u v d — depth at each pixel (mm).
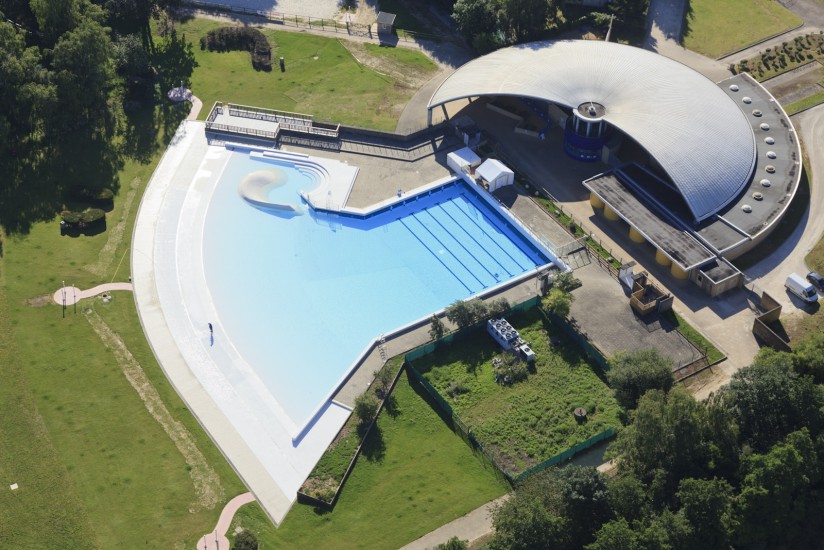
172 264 152375
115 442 126750
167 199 162875
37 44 183250
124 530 117250
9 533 117125
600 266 147875
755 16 196750
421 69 186625
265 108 178750
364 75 185625
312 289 148750
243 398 133500
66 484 121750
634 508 110750
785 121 165875
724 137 156000
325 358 138750
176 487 122062
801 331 137250
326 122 174625
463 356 136875
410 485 121938
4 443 126188
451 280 149500
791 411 120188
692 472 115188
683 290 144000
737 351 135500
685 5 199250
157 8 196375
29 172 164375
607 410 128625
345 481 122562
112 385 134000
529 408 129500
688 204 148500
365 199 161625
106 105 175625
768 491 110750
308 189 164750
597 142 162375
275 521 118938
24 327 141000
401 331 140250
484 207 160875
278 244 156000
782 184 154375
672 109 158250
